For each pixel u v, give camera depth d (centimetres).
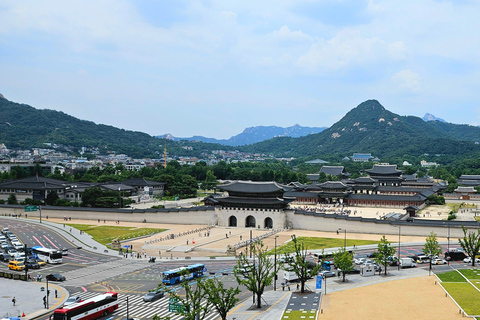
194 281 13525
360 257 16250
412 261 15100
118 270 15138
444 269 14562
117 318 10250
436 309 10481
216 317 10400
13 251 17438
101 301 10375
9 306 11075
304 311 10531
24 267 15125
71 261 16650
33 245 19425
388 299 11325
